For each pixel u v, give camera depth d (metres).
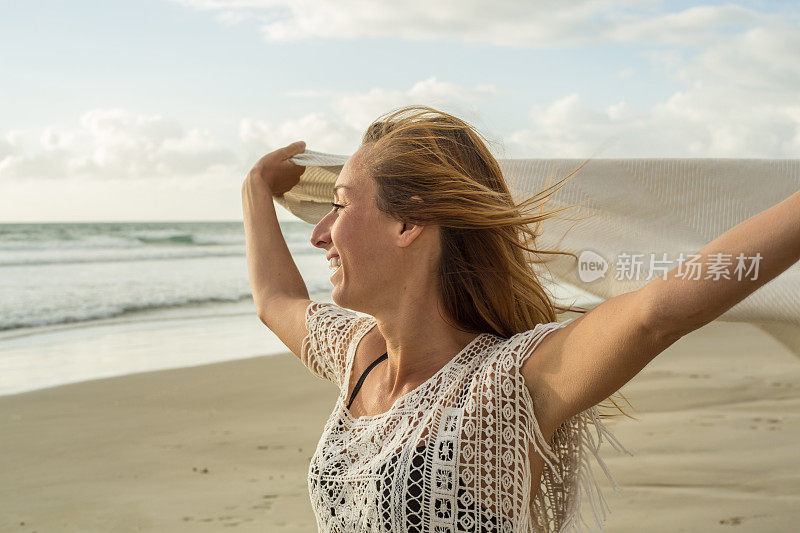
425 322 1.33
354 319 1.65
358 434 1.34
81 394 7.38
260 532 3.90
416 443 1.22
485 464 1.17
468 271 1.29
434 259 1.30
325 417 6.36
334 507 1.31
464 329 1.32
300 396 7.17
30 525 4.08
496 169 1.34
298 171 2.00
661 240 1.32
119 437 5.84
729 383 6.40
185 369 8.62
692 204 1.31
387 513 1.21
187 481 4.76
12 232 32.88
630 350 1.03
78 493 4.59
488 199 1.26
